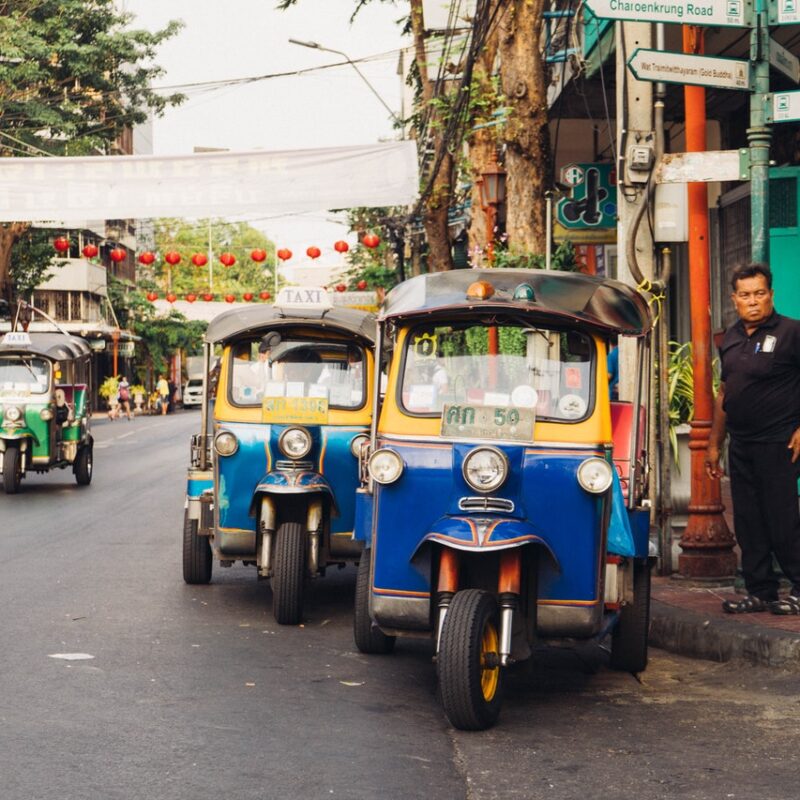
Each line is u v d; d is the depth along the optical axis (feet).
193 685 22.76
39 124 113.70
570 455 21.07
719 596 28.81
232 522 31.19
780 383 25.44
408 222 92.27
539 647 26.63
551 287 22.11
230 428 31.40
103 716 20.34
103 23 117.39
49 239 133.49
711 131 55.67
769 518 25.85
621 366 32.83
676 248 61.11
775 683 22.76
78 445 66.33
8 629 28.07
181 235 306.96
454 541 19.89
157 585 34.65
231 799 16.20
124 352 216.95
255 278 351.25
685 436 34.45
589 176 47.80
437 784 17.01
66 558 39.60
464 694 19.29
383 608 21.18
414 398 21.88
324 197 61.21
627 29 31.71
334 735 19.44
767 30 27.14
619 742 19.17
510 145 46.78
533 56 46.11
